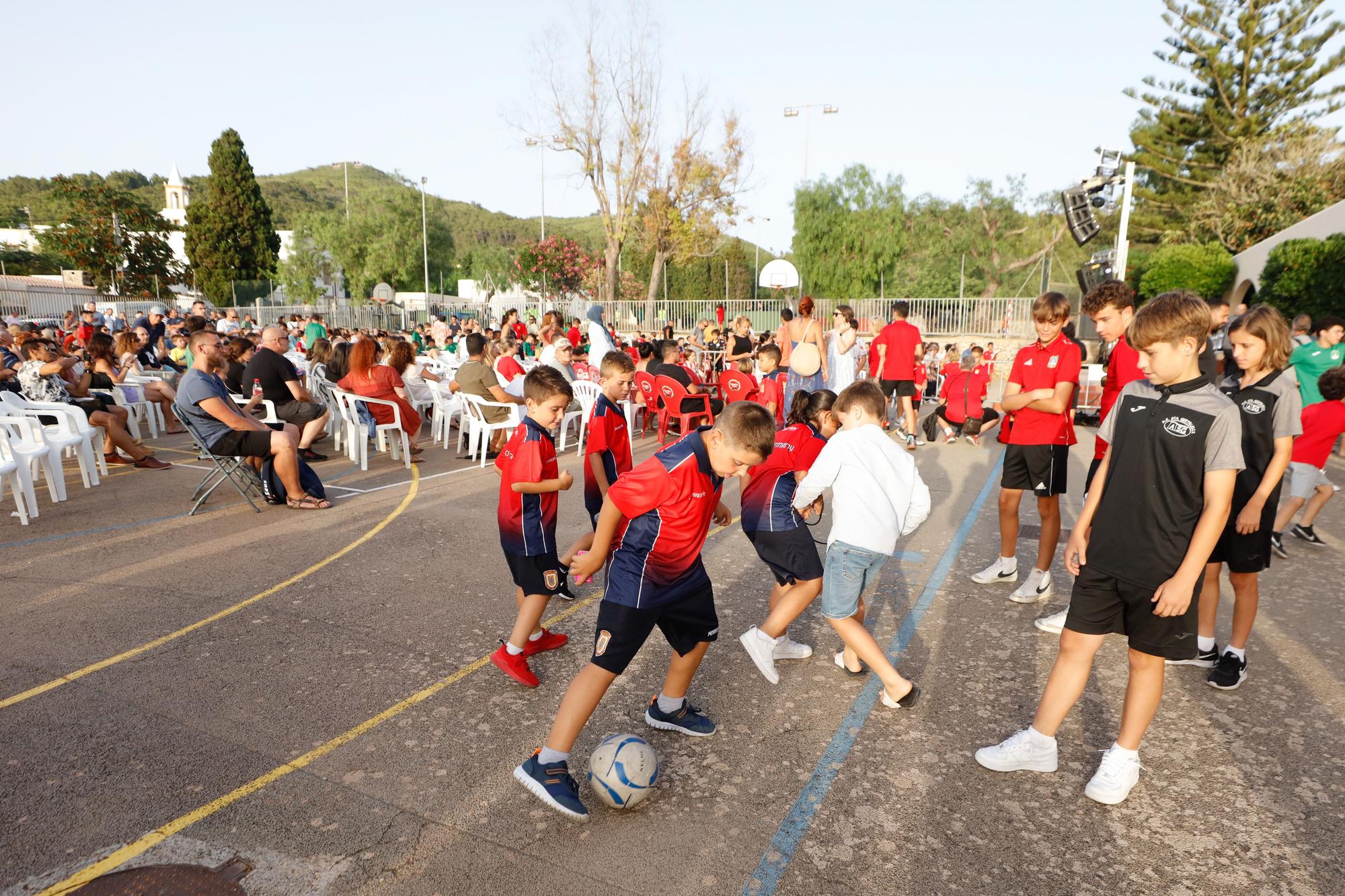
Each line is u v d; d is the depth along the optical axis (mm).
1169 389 2783
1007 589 5270
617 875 2508
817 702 3697
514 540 3701
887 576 5531
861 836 2719
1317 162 26062
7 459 6363
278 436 6938
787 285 27328
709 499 2932
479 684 3854
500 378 10148
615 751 2842
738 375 9641
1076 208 14758
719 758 3217
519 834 2713
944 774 3102
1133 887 2465
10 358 10320
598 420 4434
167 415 12125
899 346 10961
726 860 2588
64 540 6105
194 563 5605
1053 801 2932
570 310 31031
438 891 2426
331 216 53344
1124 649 4324
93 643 4227
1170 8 29266
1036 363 4777
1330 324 7148
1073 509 7586
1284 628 4547
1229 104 29828
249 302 42219
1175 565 2713
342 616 4676
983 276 43781
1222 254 22500
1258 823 2785
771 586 5309
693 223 32125
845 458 3480
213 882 2445
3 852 2564
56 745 3215
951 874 2527
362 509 7230
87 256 44906
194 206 53438
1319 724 3475
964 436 11750
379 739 3316
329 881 2461
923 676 3969
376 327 34594
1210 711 3600
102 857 2553
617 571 2900
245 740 3291
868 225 36344
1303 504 6500
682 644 3207
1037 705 3666
